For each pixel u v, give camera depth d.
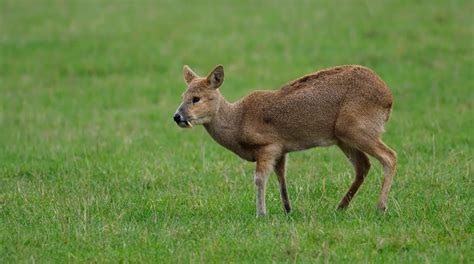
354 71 12.53
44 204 13.44
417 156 16.16
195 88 13.05
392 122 19.48
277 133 12.73
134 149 17.94
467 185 13.79
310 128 12.61
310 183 14.40
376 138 12.40
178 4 36.91
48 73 28.20
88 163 16.56
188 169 15.80
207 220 12.32
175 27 32.94
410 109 20.94
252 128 12.77
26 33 33.00
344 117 12.37
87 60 29.39
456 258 10.25
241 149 13.06
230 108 13.04
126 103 24.34
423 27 30.31
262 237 11.26
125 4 37.47
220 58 28.70
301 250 10.70
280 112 12.66
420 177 14.40
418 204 12.69
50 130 20.94
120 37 31.94
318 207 12.88
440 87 22.98
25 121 22.30
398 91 22.77
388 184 12.32
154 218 12.52
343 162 15.95
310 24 31.98
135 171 15.73
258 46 29.78
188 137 19.22
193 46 30.27
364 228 11.38
